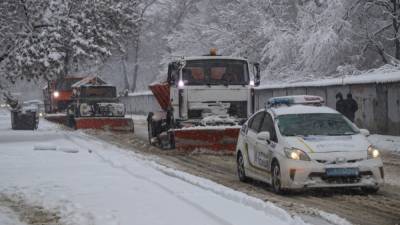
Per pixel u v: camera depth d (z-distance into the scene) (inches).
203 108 777.6
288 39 1558.8
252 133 512.4
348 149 431.8
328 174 422.6
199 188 428.1
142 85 2957.7
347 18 1462.8
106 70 2977.4
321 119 478.9
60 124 1510.8
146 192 414.0
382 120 989.2
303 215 352.8
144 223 314.3
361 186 429.4
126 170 546.6
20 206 385.7
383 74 1019.3
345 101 940.6
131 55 2945.4
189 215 330.6
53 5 1008.9
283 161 434.0
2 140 962.7
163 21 2856.8
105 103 1266.0
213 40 1897.1
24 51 986.1
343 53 1480.1
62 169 559.2
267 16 1744.6
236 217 319.3
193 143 748.6
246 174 517.3
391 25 1476.4
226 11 1875.0
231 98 780.6
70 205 377.1
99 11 1072.8
